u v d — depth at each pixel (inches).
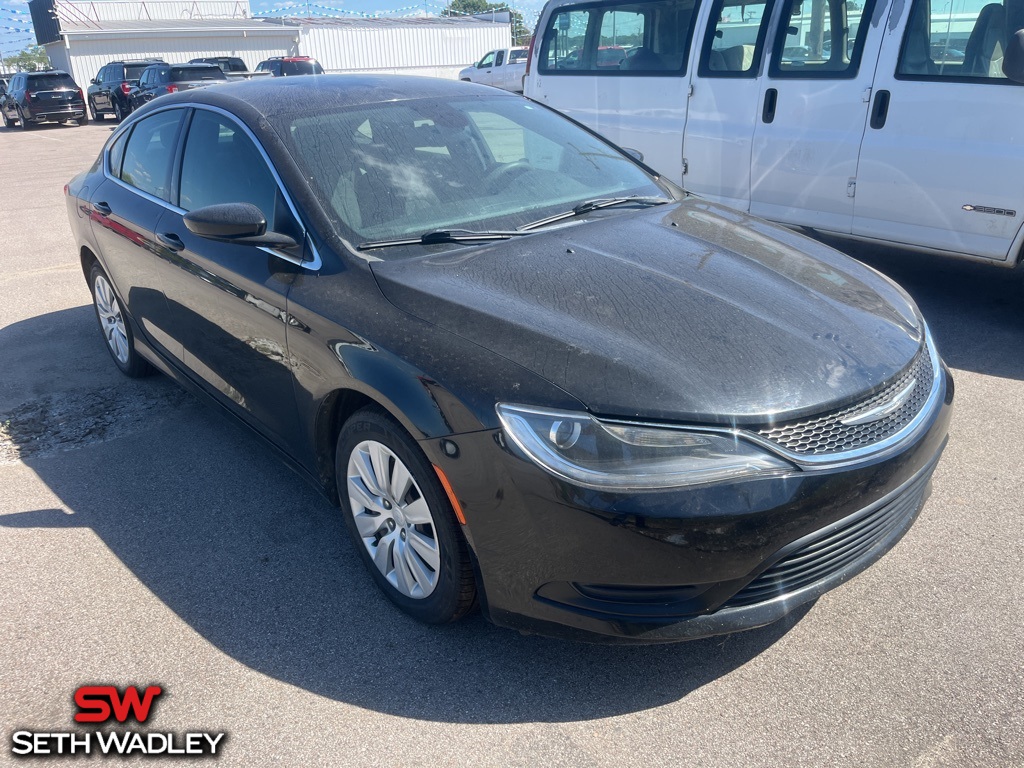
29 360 206.7
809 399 89.8
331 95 141.2
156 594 117.0
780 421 88.1
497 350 94.0
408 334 100.0
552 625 92.6
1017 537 122.3
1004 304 221.9
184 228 142.3
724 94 244.8
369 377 100.4
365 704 96.7
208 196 139.5
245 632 109.0
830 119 221.5
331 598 115.0
